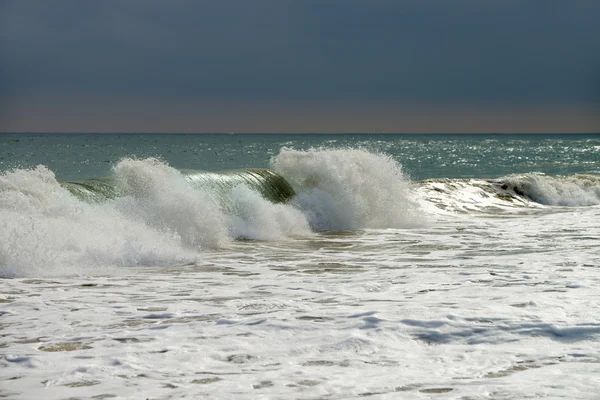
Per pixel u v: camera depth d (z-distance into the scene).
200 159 80.62
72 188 15.45
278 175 21.45
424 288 10.26
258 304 9.05
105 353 6.60
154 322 8.01
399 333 7.21
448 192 28.81
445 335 7.14
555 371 5.92
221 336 7.23
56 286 10.54
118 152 103.25
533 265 12.78
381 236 18.52
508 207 27.97
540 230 19.83
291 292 10.09
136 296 9.78
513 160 86.38
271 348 6.77
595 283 10.48
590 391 5.37
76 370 6.05
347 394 5.36
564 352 6.52
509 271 12.06
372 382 5.67
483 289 10.01
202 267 12.93
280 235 18.12
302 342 6.96
